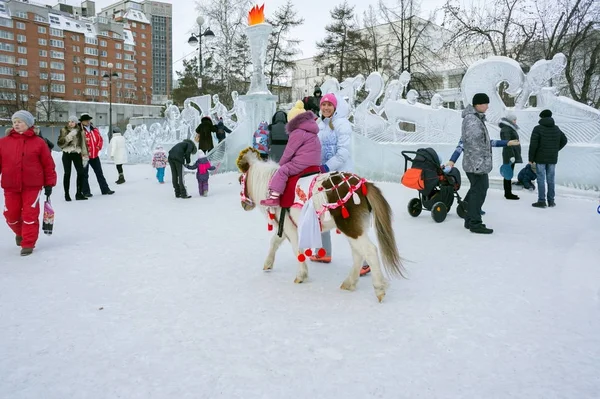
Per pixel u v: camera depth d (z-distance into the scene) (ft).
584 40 63.93
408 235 21.03
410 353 10.05
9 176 18.19
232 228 22.81
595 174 33.19
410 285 14.44
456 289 13.98
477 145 20.72
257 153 15.72
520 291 13.69
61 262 17.34
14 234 22.29
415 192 33.47
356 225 13.01
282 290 14.17
